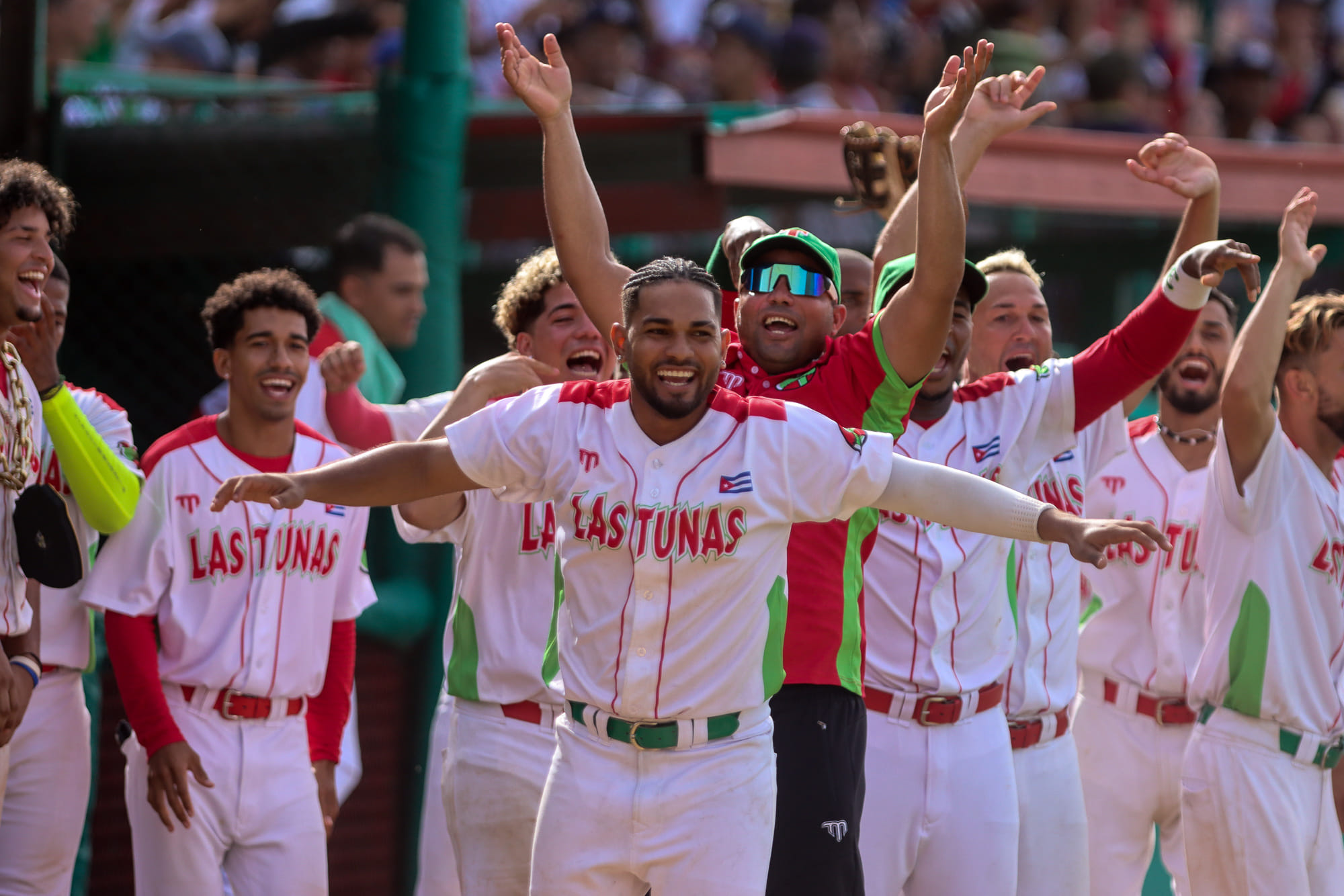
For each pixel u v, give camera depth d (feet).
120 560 50.29
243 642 51.29
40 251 44.01
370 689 72.02
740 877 37.50
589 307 48.49
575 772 38.29
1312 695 53.88
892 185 57.36
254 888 51.26
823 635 42.80
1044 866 51.67
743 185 81.00
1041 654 52.24
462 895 50.52
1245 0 165.27
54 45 100.17
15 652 45.83
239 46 112.88
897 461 37.27
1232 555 53.93
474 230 86.48
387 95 73.51
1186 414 60.75
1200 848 55.21
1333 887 55.01
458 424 37.40
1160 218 93.45
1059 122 121.29
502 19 121.08
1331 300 55.16
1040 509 35.70
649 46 129.80
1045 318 57.21
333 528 53.67
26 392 45.65
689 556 36.70
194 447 52.01
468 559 51.31
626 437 37.35
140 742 49.52
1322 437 55.36
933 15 140.36
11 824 49.52
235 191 78.38
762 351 43.57
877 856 47.83
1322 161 93.15
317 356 65.77
